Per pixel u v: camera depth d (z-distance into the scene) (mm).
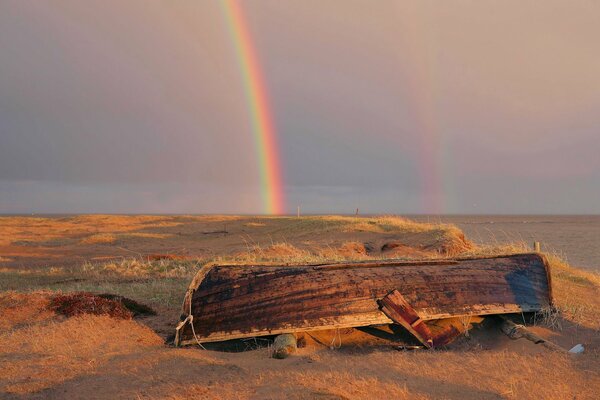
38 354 5809
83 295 8008
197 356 5883
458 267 8070
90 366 5371
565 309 8352
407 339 6977
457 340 7020
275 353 6047
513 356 6090
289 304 6852
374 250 18688
